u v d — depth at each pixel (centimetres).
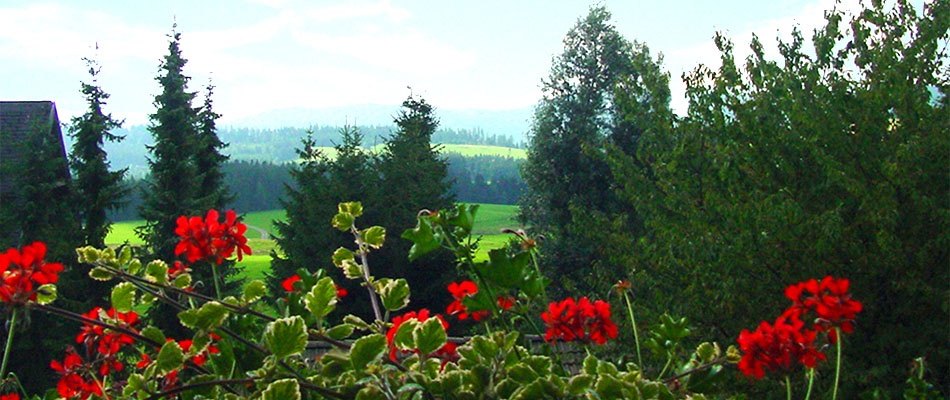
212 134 3247
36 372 2025
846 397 951
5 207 2311
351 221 256
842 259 1145
